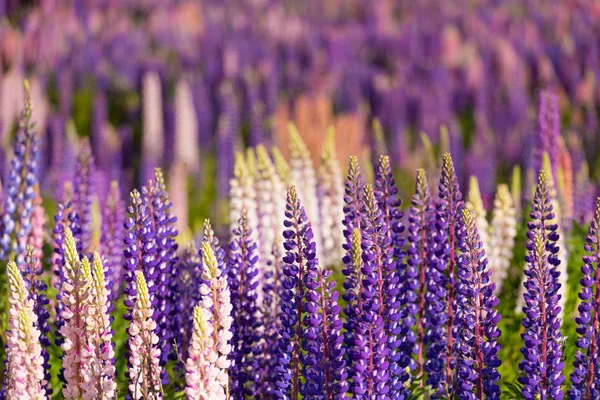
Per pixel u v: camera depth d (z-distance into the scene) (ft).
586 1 101.71
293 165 34.78
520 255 29.45
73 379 19.26
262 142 62.49
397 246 21.98
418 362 23.17
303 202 34.32
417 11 111.04
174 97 69.31
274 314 23.38
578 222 35.53
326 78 82.07
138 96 72.90
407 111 75.10
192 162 61.82
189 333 23.91
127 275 21.24
